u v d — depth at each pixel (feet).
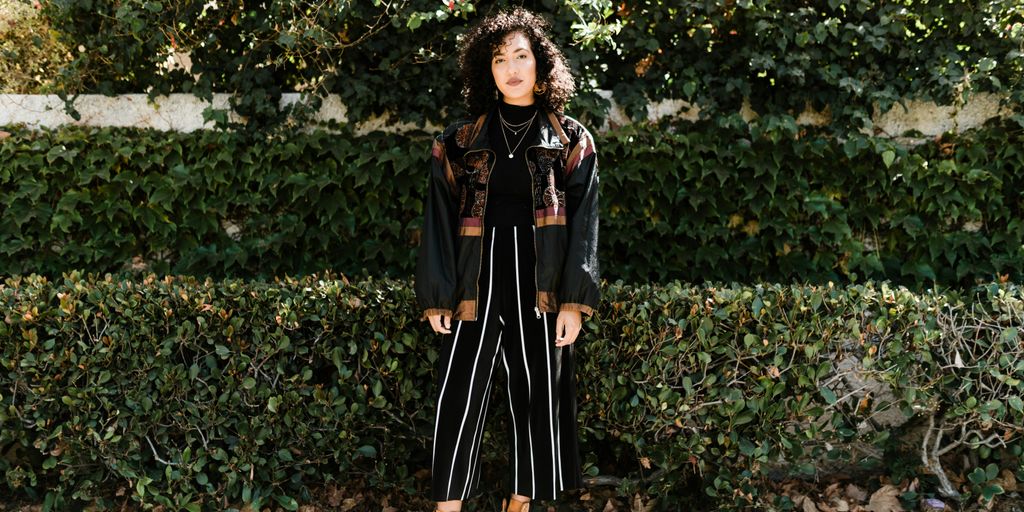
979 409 8.29
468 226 7.55
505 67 7.55
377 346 8.52
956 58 10.11
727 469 8.43
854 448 9.15
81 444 8.30
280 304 8.50
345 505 8.89
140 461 8.48
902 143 10.84
